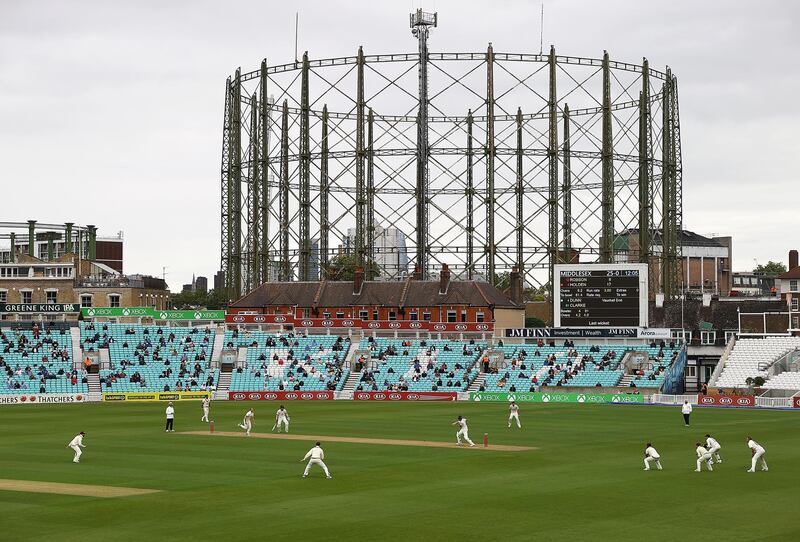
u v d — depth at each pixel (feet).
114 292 546.67
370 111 507.71
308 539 118.62
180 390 400.47
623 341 412.77
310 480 164.35
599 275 402.93
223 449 211.41
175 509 137.18
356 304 476.95
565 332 406.82
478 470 176.55
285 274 494.59
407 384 396.37
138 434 245.65
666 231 503.61
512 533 121.90
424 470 176.55
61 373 399.65
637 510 136.05
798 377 367.25
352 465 183.83
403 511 135.44
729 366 391.45
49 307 459.32
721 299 508.12
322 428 261.65
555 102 475.31
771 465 180.24
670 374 381.60
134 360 416.46
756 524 127.13
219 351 430.61
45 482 162.40
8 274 548.31
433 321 458.09
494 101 475.31
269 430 256.52
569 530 123.54
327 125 521.65
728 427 261.24
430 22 475.72
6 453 204.64
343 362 421.59
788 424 270.46
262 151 495.82
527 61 475.31
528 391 384.88
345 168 487.20
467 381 394.93
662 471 173.68
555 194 477.36
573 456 196.95
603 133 474.90
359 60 479.00
